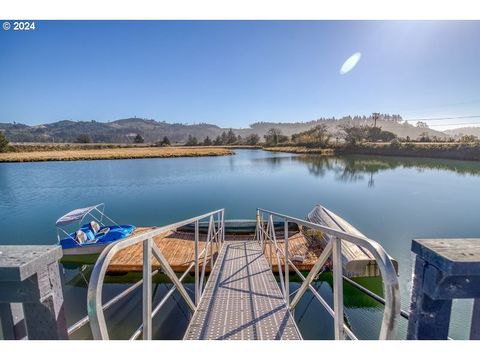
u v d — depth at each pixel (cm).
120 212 1360
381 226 1074
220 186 1992
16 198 1666
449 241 81
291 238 776
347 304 507
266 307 265
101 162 3981
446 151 3653
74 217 799
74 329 102
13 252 86
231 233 884
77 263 695
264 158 4431
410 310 86
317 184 2028
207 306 269
